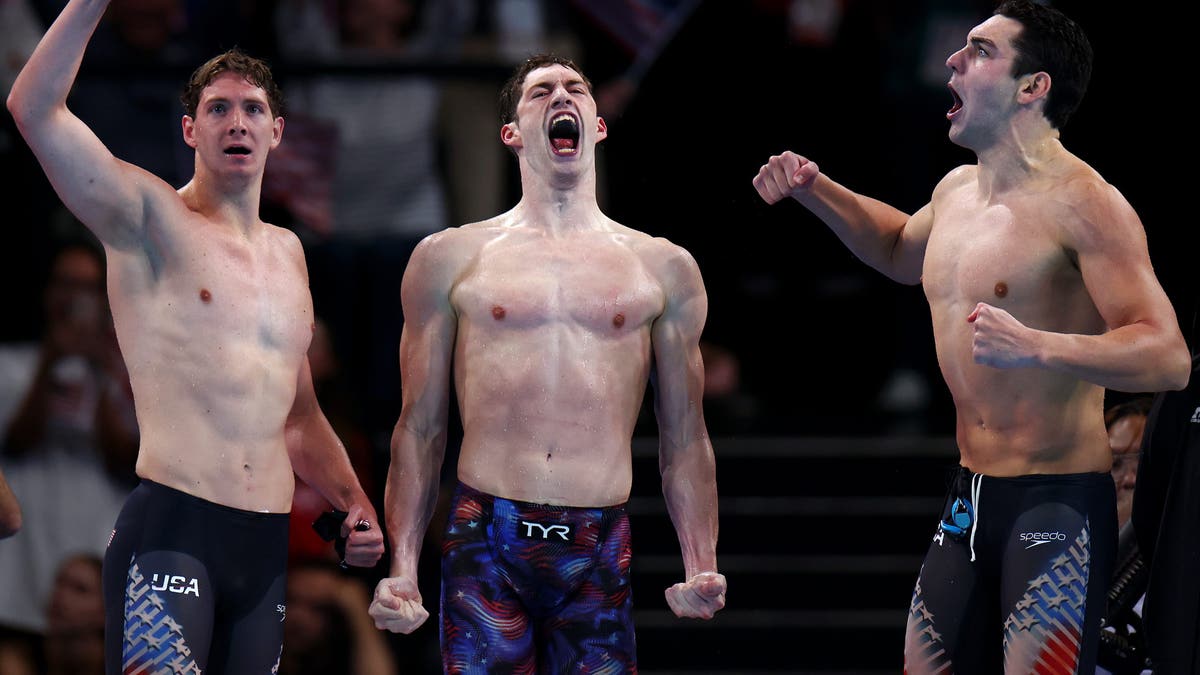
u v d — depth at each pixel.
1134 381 12.56
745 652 25.83
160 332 13.73
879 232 15.47
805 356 32.59
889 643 25.80
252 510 13.74
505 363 14.10
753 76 31.67
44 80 13.05
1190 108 28.55
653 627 25.88
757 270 32.75
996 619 13.78
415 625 13.81
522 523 13.93
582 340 14.16
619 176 32.03
